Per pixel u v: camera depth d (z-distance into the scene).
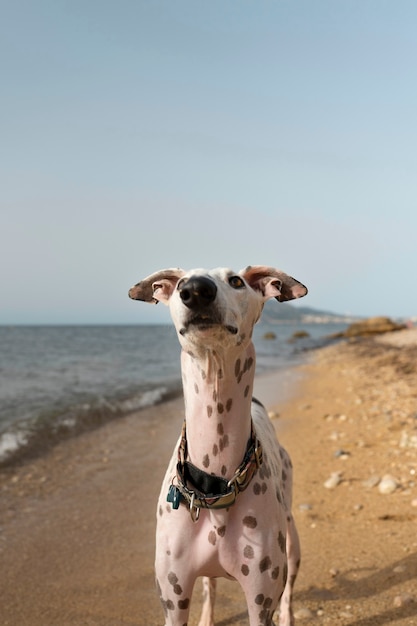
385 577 1.26
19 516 1.80
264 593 0.82
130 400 4.04
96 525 1.73
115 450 2.67
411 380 4.56
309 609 1.15
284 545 0.86
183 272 0.87
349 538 1.50
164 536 0.84
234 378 0.80
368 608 1.14
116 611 1.21
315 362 7.72
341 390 4.42
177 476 0.84
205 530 0.82
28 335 22.25
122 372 6.26
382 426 2.82
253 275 0.90
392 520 1.60
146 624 1.16
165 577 0.84
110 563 1.46
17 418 3.17
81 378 5.52
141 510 1.86
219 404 0.81
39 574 1.39
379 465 2.14
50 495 2.01
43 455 2.55
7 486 2.11
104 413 3.52
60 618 1.18
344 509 1.72
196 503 0.81
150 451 2.65
